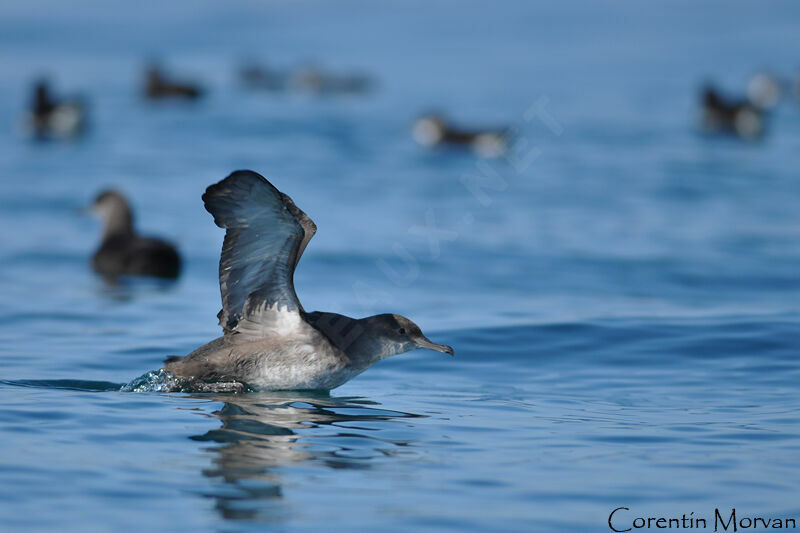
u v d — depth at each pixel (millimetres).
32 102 96625
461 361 29750
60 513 16500
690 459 19922
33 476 18125
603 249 48031
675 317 34344
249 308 24719
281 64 174250
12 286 41000
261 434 21391
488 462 19703
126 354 29688
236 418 22625
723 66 166000
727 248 48031
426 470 19156
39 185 65812
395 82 145625
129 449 19969
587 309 36219
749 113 97000
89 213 47844
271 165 73188
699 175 70062
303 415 23188
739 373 27938
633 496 17812
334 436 21438
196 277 44812
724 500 17625
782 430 22062
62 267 45625
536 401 25156
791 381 26984
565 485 18375
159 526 16094
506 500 17578
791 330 32156
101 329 33344
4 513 16406
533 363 29469
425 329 33125
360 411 23812
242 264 23703
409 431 21969
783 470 19203
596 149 83375
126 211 47656
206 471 18766
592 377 27844
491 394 26031
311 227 24969
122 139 89875
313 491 17859
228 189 21609
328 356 25250
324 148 83938
